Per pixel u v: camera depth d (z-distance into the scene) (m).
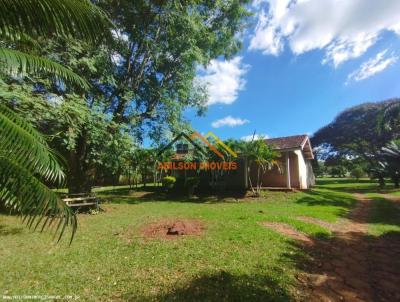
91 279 4.03
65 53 8.05
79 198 10.22
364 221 8.95
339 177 45.59
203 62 14.59
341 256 5.29
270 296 3.54
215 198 15.34
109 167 12.41
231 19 15.45
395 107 14.32
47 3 2.85
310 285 3.94
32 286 3.82
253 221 7.86
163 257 4.89
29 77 6.59
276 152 15.65
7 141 2.31
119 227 7.48
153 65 13.56
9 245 5.71
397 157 10.44
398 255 5.39
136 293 3.59
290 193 15.22
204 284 3.84
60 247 5.56
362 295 3.72
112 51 11.23
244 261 4.71
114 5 10.84
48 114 7.34
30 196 2.33
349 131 35.03
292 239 6.13
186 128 14.79
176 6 11.70
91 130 9.53
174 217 8.87
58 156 2.98
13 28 3.09
